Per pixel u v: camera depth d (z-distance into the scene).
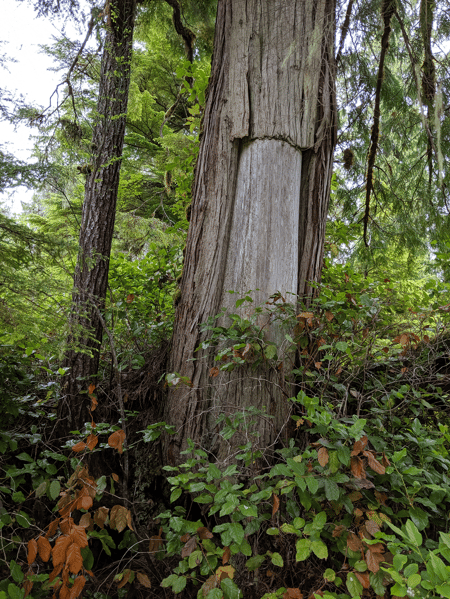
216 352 2.44
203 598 1.57
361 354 2.50
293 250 2.58
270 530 1.69
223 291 2.56
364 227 4.27
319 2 2.74
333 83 2.83
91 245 2.89
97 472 2.44
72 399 2.59
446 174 3.67
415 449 2.13
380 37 3.40
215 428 2.31
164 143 5.84
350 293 2.58
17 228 2.07
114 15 3.09
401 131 3.93
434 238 4.09
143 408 2.78
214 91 2.79
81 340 2.67
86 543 1.59
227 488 1.71
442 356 2.56
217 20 2.91
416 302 2.66
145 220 5.79
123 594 2.00
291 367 2.40
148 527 2.23
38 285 2.05
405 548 1.38
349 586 1.49
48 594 1.94
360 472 1.65
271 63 2.62
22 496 1.93
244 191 2.59
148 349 3.12
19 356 2.75
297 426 2.02
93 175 3.00
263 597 1.64
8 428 2.50
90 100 3.21
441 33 3.18
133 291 3.46
